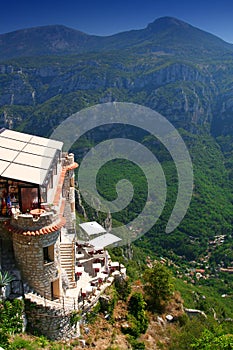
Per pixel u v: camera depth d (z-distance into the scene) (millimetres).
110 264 31000
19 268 21219
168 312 31750
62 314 21359
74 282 26031
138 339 26219
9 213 21172
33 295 20984
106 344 23250
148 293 31969
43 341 20266
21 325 19922
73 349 21328
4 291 19875
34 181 20844
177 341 27828
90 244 33656
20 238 20594
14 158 23672
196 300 54594
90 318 24594
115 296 27656
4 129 30422
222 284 101250
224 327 36969
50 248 21484
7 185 21094
